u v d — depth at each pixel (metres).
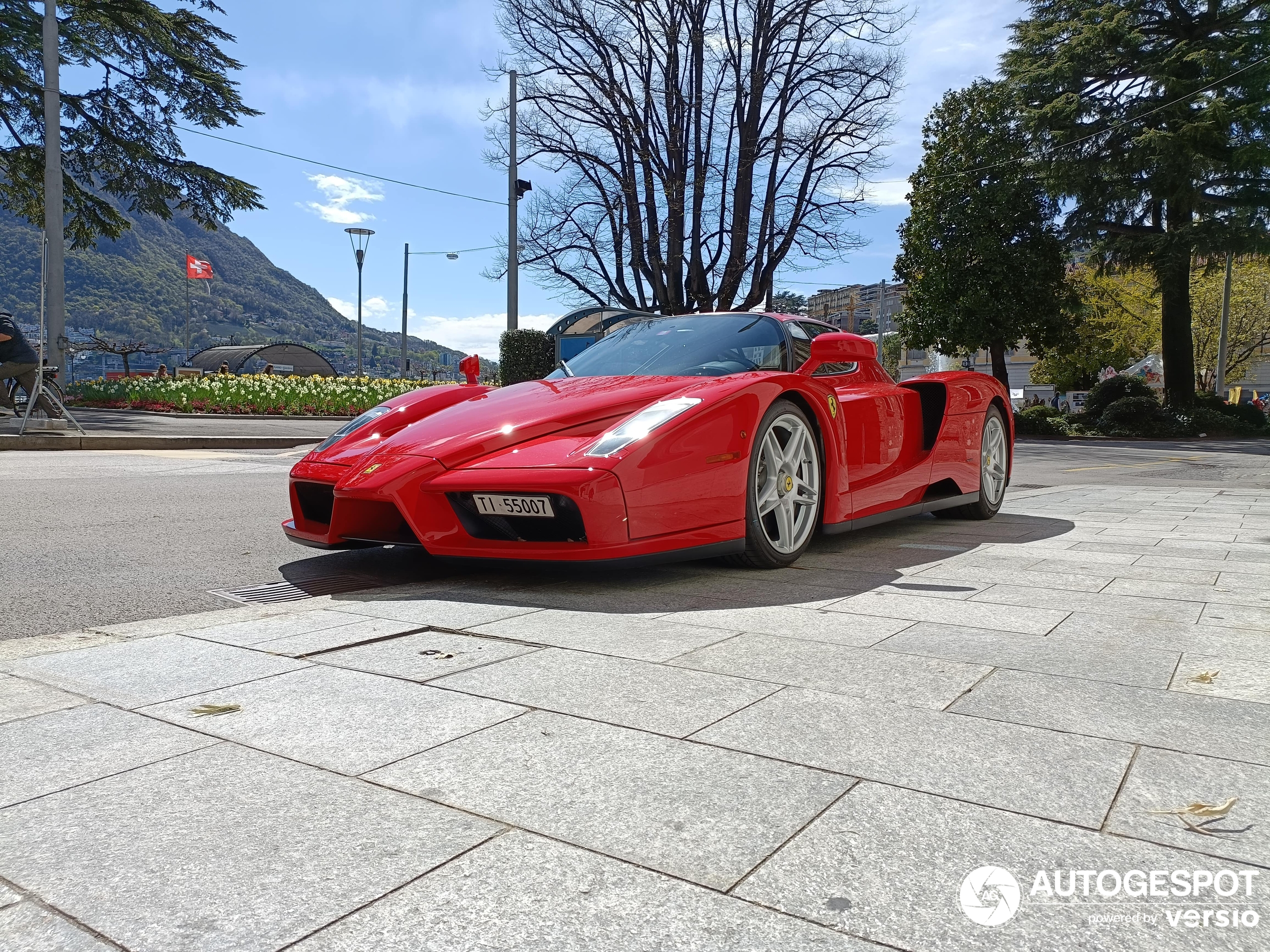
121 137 20.48
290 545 4.02
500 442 3.08
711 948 0.92
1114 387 23.20
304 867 1.08
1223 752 1.44
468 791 1.29
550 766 1.38
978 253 22.61
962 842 1.14
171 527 4.47
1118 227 23.20
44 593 2.97
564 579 3.10
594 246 22.48
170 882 1.05
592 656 2.01
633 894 1.02
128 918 0.98
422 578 3.28
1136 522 4.98
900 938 0.94
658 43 21.56
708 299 21.98
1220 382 30.44
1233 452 15.17
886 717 1.61
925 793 1.29
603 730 1.54
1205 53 20.31
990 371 52.28
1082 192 21.94
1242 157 20.16
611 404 3.26
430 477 3.00
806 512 3.46
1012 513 5.55
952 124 23.58
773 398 3.29
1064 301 23.02
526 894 1.02
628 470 2.82
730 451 3.09
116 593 2.99
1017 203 22.75
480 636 2.21
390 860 1.10
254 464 8.47
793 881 1.05
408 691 1.75
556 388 3.60
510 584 3.01
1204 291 35.34
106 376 22.09
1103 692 1.75
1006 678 1.84
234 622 2.40
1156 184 21.30
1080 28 22.11
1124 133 21.69
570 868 1.08
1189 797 1.28
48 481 6.40
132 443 10.44
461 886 1.04
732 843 1.14
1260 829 1.18
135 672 1.89
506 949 0.92
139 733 1.53
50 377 10.98
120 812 1.23
